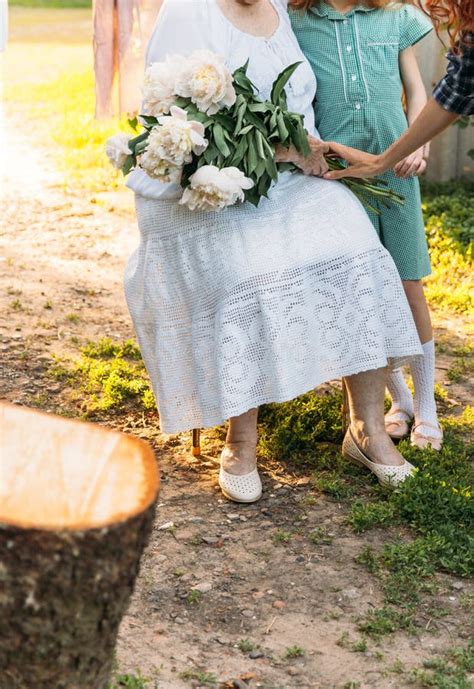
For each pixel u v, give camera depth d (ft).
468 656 8.75
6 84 38.29
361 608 9.56
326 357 11.28
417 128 10.71
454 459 12.56
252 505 11.55
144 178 11.34
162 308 11.51
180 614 9.43
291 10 11.95
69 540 5.98
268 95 11.23
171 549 10.55
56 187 25.73
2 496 6.26
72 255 20.88
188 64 10.47
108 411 13.97
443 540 10.42
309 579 10.03
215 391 11.34
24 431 7.13
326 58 11.91
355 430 12.10
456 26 9.41
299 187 11.37
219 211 11.00
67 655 6.42
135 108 21.26
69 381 14.78
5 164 27.71
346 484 12.03
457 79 10.18
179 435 13.34
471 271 19.93
